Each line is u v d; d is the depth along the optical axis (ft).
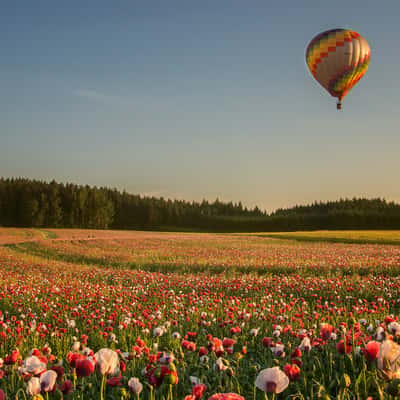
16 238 200.54
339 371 14.24
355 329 17.01
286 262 73.87
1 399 11.71
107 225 451.94
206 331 22.30
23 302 35.68
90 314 27.61
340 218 409.90
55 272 67.05
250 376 14.32
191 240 181.57
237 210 639.76
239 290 41.81
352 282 44.14
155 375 9.48
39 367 10.63
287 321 23.71
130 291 40.16
